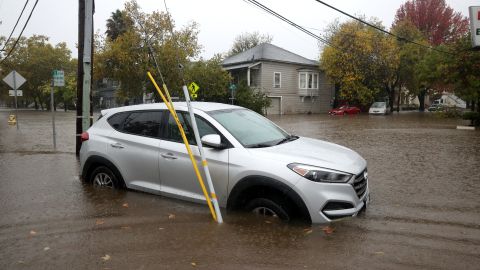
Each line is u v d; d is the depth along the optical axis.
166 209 5.60
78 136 11.24
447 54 24.94
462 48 24.19
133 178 6.20
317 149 5.36
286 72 45.00
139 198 6.07
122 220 5.27
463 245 4.42
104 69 27.94
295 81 46.03
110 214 5.50
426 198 6.51
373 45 43.78
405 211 5.74
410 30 47.31
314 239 4.50
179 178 5.66
